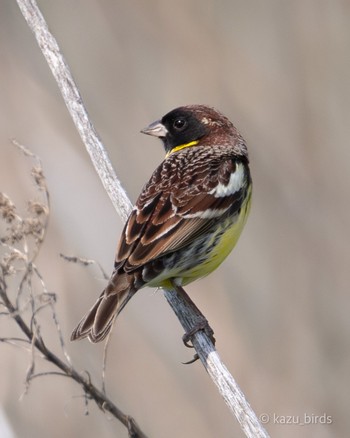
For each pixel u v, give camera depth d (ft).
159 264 29.37
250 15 48.93
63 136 44.01
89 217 40.98
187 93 46.98
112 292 28.35
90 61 47.62
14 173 42.16
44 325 38.65
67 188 41.70
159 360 40.24
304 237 46.06
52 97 45.55
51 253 39.86
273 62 48.57
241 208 31.86
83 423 37.70
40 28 33.73
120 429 38.40
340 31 49.19
